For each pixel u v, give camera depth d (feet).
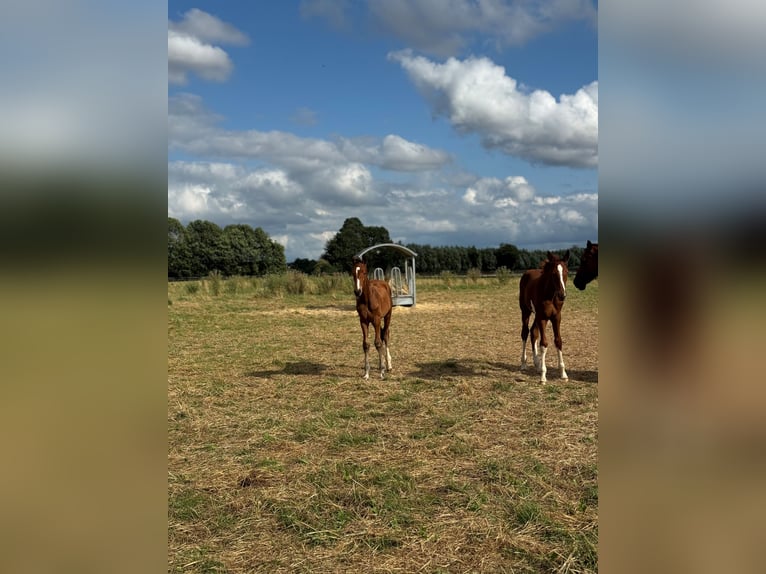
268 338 44.32
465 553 11.10
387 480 14.67
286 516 12.69
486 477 14.79
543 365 26.78
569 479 14.57
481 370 30.53
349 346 40.09
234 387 26.89
